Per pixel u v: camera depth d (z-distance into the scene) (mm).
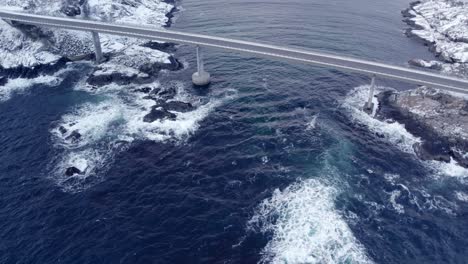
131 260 48688
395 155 71312
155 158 69062
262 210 56781
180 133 76562
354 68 85062
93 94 94562
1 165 66562
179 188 61438
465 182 65188
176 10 165000
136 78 101438
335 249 50531
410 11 163875
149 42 123188
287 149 71000
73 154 69938
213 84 97438
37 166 66688
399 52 121375
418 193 61781
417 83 80688
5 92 94562
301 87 94812
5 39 108562
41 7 127812
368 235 53125
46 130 77875
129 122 81188
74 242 51312
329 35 131250
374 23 149625
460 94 84875
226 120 81000
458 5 157750
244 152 70250
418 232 54156
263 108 85312
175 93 93938
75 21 111562
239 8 165125
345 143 73438
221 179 63375
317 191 60469
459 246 52219
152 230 53344
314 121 80312
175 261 48531
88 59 114812
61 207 57344
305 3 173000
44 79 102000
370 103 85500
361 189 61750
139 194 60219
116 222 54625
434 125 78812
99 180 63344
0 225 53938
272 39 125312
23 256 49219
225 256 49250
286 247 50562
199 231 53156
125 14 143625
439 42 127625
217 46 95438
